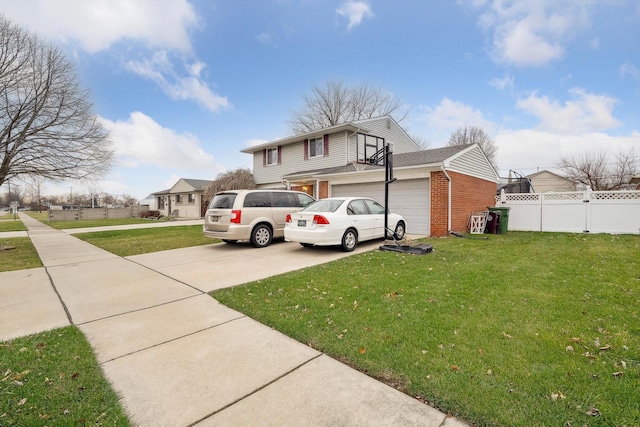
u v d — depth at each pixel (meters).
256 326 3.18
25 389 2.10
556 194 11.32
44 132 10.32
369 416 1.80
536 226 11.73
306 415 1.82
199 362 2.47
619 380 2.08
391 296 3.92
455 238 9.20
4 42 9.51
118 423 1.78
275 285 4.53
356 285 4.44
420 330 2.93
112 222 24.44
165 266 6.20
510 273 4.92
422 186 10.41
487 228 10.91
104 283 4.96
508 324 3.02
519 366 2.27
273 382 2.18
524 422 1.71
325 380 2.19
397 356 2.47
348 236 7.43
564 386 2.02
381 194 11.57
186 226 17.45
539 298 3.74
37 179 10.89
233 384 2.17
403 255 6.56
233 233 7.81
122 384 2.17
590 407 1.82
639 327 2.89
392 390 2.06
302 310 3.56
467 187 11.10
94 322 3.34
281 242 9.27
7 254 8.33
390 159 7.87
